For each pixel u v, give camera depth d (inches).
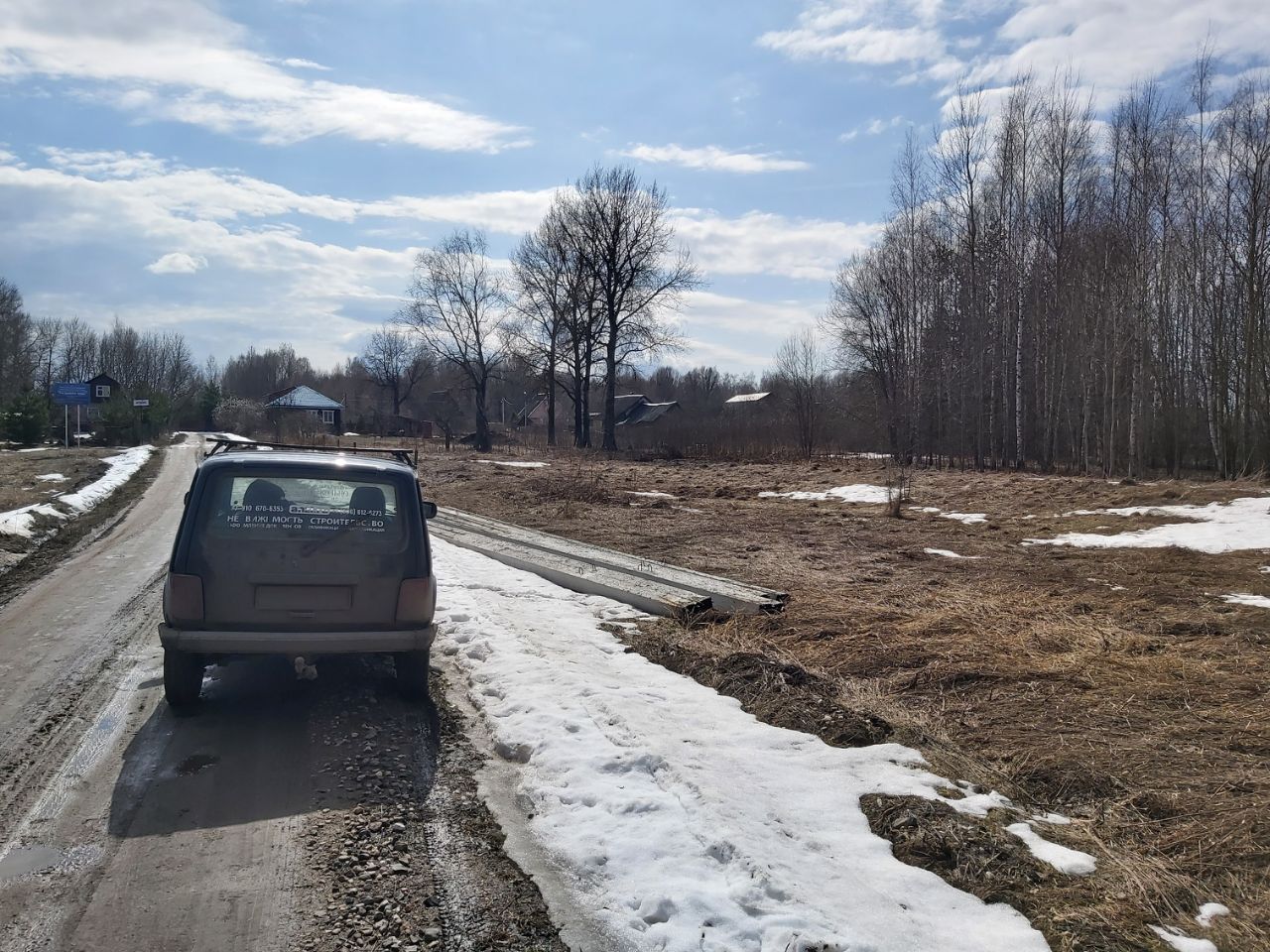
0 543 524.7
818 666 276.2
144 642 303.3
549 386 2281.0
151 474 1141.7
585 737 205.9
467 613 332.2
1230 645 295.9
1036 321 1424.7
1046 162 1485.0
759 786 182.2
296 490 226.4
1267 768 191.5
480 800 179.6
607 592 376.8
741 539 579.2
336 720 225.3
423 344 2349.9
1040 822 170.4
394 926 134.3
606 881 146.3
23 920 133.3
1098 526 625.0
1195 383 1259.8
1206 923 136.5
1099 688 247.9
